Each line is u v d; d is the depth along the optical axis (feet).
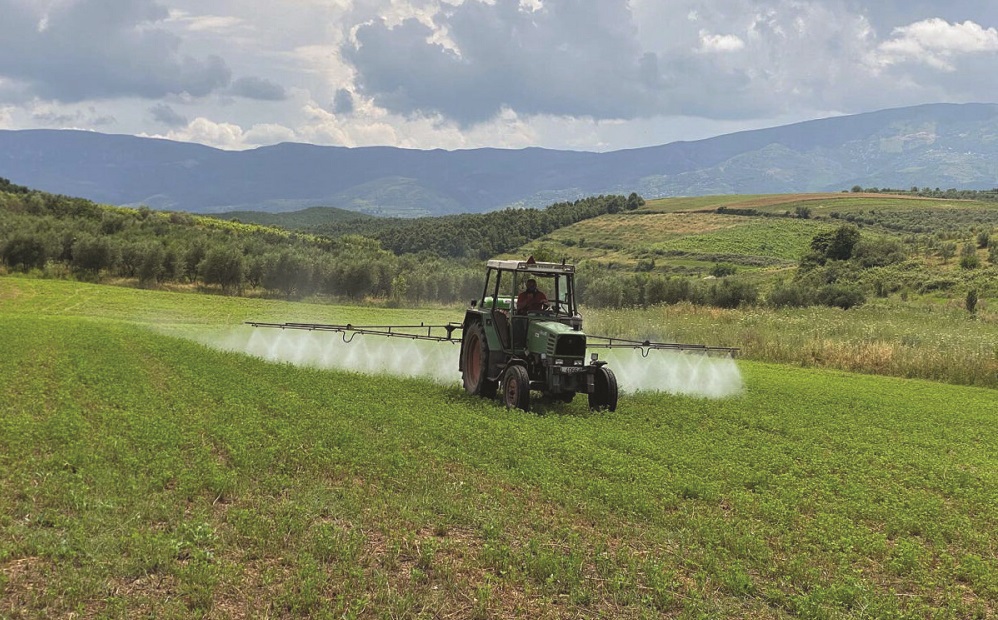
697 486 37.96
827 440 54.29
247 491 33.09
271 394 57.41
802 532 32.71
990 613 26.23
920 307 205.57
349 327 72.28
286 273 262.88
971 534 33.81
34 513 29.12
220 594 23.71
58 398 52.85
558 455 42.80
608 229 613.93
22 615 21.52
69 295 214.07
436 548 27.94
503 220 628.28
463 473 38.42
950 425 65.00
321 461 38.06
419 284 263.90
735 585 26.30
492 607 24.02
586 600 24.75
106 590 23.25
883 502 38.65
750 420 59.11
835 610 24.99
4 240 262.67
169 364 74.69
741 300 225.35
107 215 355.77
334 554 26.84
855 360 111.04
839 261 323.37
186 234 348.18
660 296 231.09
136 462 35.65
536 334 58.54
